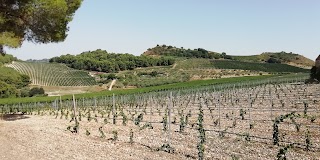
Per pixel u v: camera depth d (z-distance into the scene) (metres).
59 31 23.77
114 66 133.00
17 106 48.03
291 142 15.49
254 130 19.06
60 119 28.89
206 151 14.10
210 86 68.94
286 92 46.28
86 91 92.12
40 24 22.98
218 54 199.75
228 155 13.38
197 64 147.88
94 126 22.70
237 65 145.75
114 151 14.06
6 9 21.67
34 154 13.67
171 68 141.12
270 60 184.38
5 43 20.94
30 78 104.56
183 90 60.00
